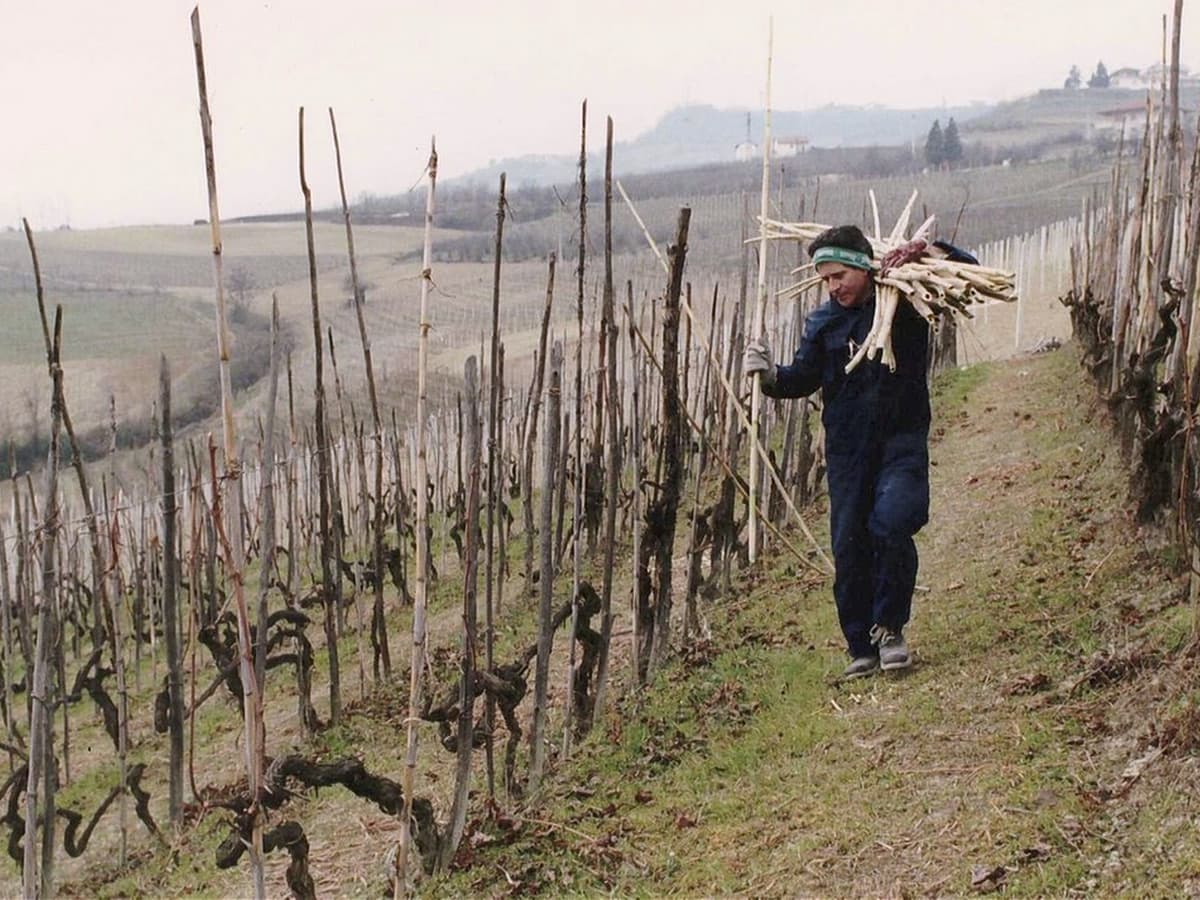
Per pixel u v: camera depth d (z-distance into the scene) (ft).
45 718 21.06
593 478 40.52
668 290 25.26
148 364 108.06
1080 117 365.81
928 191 167.53
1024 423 49.26
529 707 29.12
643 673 27.09
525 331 99.60
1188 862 14.78
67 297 149.28
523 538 54.13
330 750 31.60
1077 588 24.93
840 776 19.99
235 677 30.91
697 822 19.93
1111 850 15.72
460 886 19.74
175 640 28.04
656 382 54.54
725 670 26.23
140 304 142.20
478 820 21.85
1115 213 47.11
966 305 22.24
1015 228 136.46
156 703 29.43
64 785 37.40
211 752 37.29
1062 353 66.69
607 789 22.31
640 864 19.07
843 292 22.89
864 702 22.61
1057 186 171.63
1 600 37.29
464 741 20.53
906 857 17.12
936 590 28.53
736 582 35.40
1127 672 19.99
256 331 119.44
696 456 48.73
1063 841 16.16
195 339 118.83
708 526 33.17
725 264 100.01
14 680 50.62
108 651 52.49
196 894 24.49
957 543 32.42
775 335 49.65
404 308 119.34
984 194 168.14
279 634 33.01
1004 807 17.43
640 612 27.02
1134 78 435.12
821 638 27.25
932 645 24.38
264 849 18.35
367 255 163.53
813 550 37.11
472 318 106.52
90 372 106.32
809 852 17.88
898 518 22.61
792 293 25.99
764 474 38.58
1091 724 18.95
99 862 30.14
